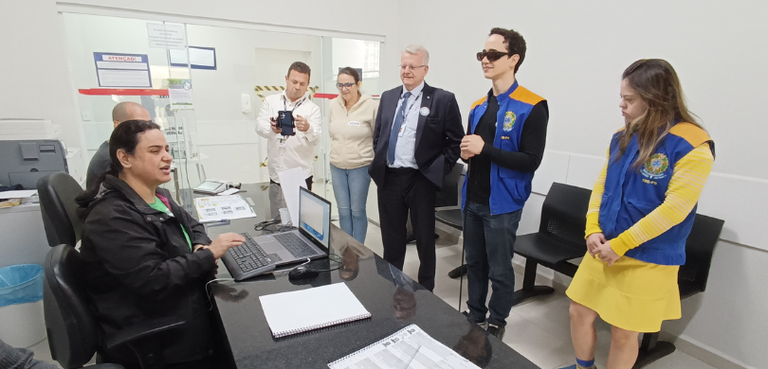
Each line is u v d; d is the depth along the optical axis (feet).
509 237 6.00
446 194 10.22
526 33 8.45
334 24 11.32
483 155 5.64
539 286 8.48
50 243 4.75
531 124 5.48
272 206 6.69
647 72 4.07
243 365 2.73
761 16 5.14
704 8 5.68
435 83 11.25
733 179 5.61
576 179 7.73
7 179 7.23
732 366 5.93
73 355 3.40
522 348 6.57
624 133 4.53
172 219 4.27
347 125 8.39
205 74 12.22
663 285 4.37
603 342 6.77
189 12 9.46
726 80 5.57
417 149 6.64
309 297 3.68
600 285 4.74
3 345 2.53
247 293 3.78
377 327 3.23
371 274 4.21
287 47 12.75
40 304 6.43
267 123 8.93
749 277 5.65
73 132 8.87
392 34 12.36
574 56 7.55
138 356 3.71
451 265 9.98
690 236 5.96
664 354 6.37
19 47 8.13
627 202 4.45
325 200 4.56
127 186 3.90
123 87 9.52
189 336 4.03
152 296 3.83
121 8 8.79
